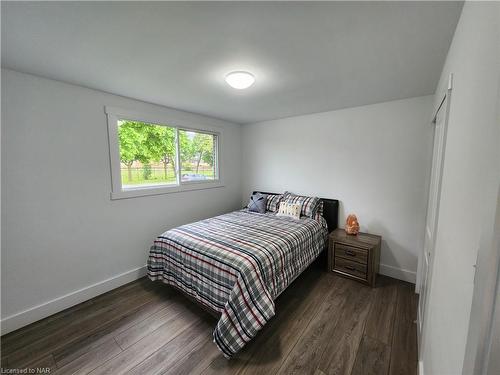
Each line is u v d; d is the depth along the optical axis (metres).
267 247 2.00
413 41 1.37
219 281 1.77
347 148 2.98
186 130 3.31
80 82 2.07
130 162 2.70
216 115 3.43
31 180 1.92
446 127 1.26
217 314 1.84
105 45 1.44
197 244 2.07
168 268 2.26
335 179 3.12
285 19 1.18
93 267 2.35
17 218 1.87
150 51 1.52
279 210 3.22
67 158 2.12
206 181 3.61
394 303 2.17
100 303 2.22
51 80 1.99
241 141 4.27
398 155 2.60
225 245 2.01
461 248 0.78
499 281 0.42
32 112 1.90
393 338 1.73
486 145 0.59
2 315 1.81
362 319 1.94
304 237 2.46
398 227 2.65
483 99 0.65
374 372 1.45
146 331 1.83
